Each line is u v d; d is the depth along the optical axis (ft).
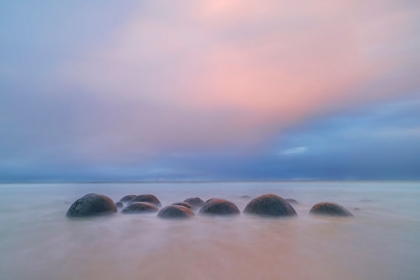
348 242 23.16
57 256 19.51
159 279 15.35
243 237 24.63
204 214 33.88
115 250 20.76
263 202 34.86
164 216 32.55
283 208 33.65
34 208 47.14
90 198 35.45
